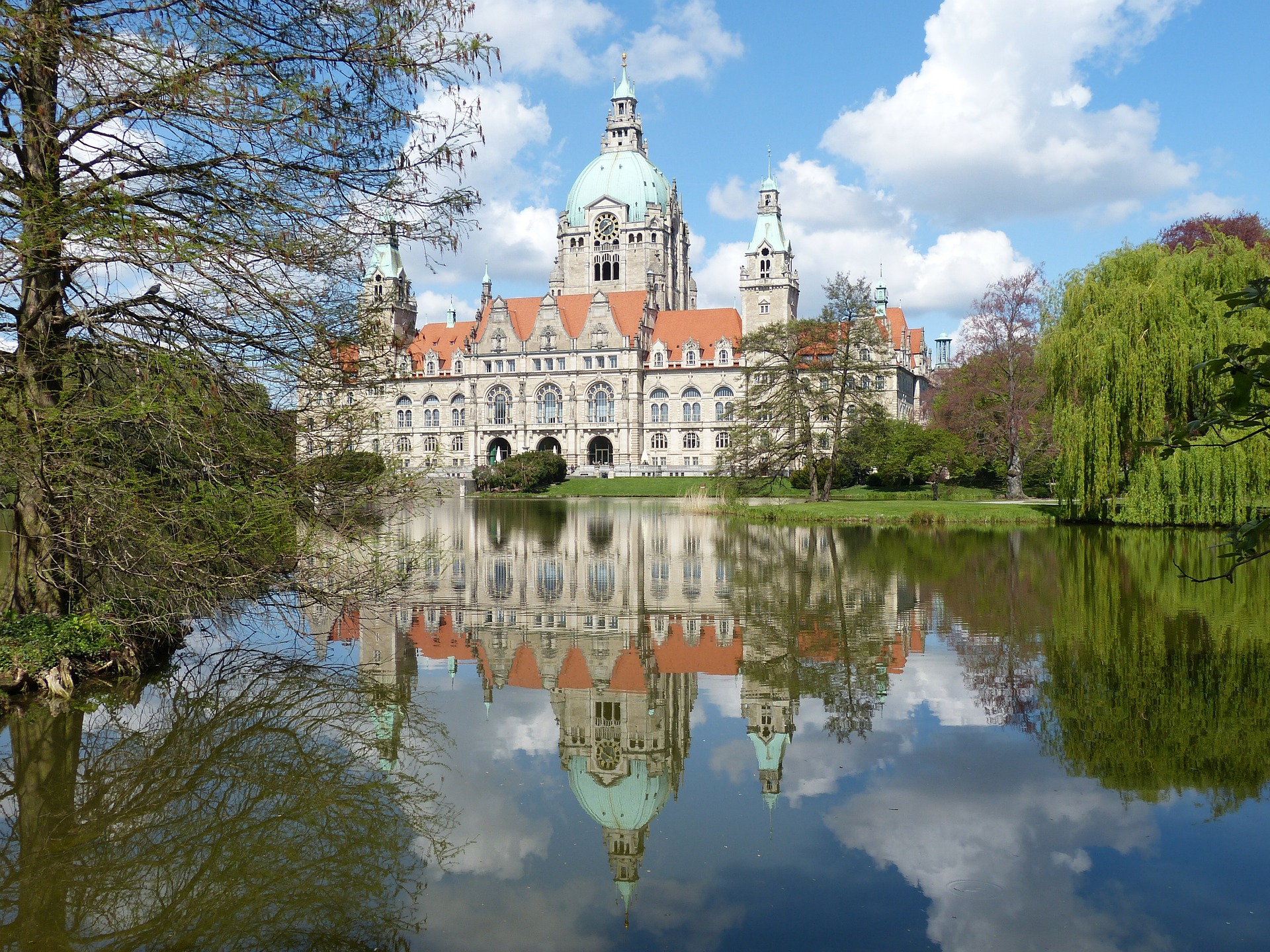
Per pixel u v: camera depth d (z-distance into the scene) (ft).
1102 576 116.06
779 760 50.96
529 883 37.73
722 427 524.11
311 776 48.98
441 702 62.39
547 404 545.44
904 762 50.34
